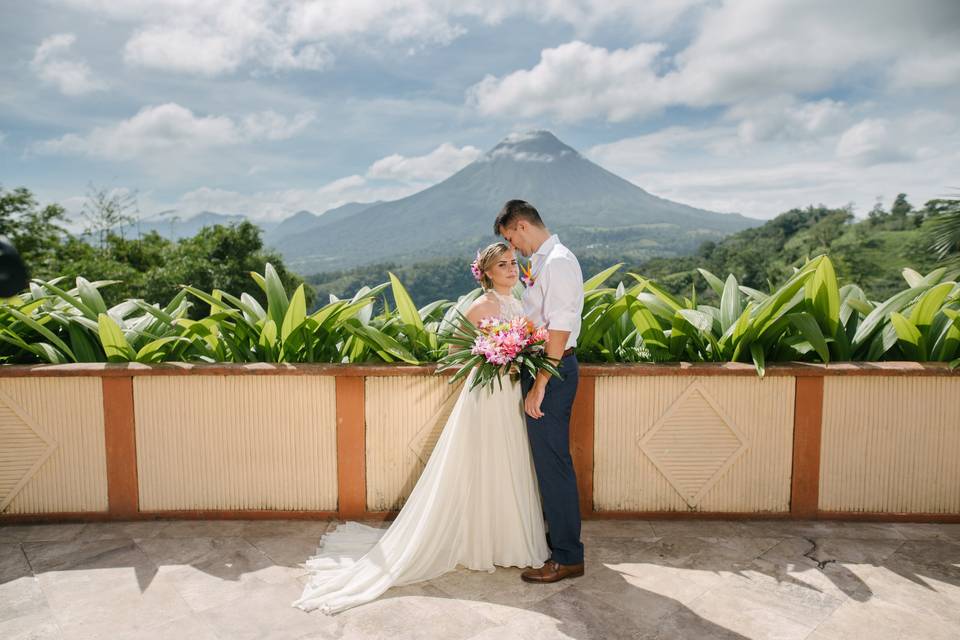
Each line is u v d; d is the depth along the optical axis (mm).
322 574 2500
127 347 3014
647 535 2871
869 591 2383
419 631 2141
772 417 2953
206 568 2578
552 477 2445
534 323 2537
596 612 2256
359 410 2979
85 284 3443
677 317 2975
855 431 2943
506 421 2525
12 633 2119
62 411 2953
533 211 2576
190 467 3018
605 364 2969
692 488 3010
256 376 2961
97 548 2750
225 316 3115
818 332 2850
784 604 2297
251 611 2264
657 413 2971
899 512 2980
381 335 3016
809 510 3000
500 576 2533
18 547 2758
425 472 2611
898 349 3119
